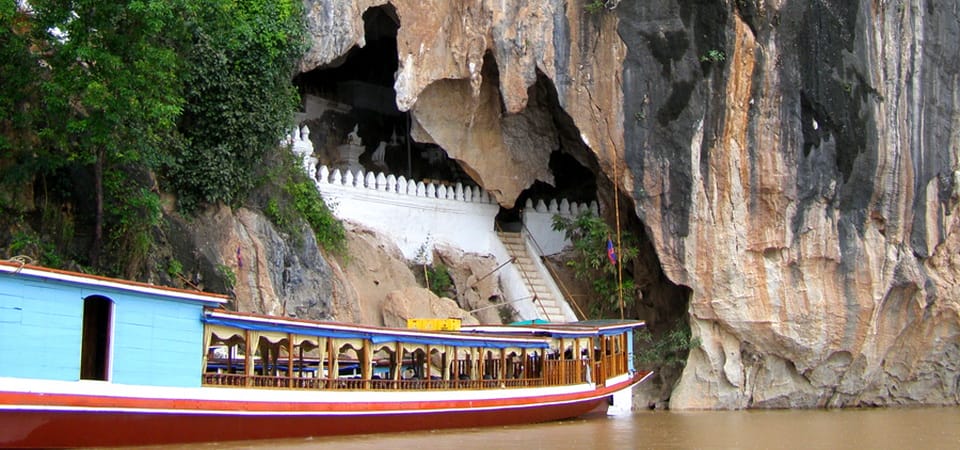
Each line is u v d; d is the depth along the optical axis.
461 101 35.25
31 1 20.45
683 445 21.09
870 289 34.53
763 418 29.89
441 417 22.31
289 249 28.08
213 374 18.19
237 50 27.45
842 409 35.06
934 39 35.62
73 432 16.03
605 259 35.00
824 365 34.94
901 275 34.75
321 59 31.47
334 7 31.67
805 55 34.22
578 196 40.31
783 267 34.22
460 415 22.72
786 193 33.97
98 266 22.50
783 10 34.06
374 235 33.16
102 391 16.36
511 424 24.50
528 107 36.47
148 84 21.56
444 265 34.94
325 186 32.34
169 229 25.03
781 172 33.91
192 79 26.22
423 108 34.88
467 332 24.41
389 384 21.30
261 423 18.62
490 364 25.53
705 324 34.47
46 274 15.73
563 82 34.12
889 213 34.84
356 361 24.59
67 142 21.48
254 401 18.45
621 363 30.33
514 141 36.78
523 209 38.09
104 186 22.95
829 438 23.41
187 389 17.58
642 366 35.34
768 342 34.50
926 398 36.75
